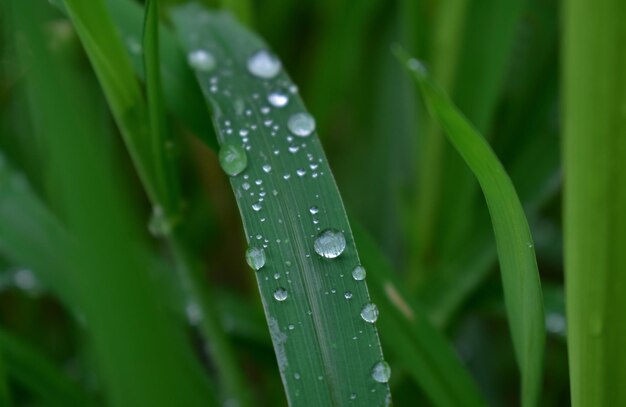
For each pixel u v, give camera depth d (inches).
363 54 13.2
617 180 7.6
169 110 9.3
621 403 7.9
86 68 11.1
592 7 7.5
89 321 7.9
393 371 10.1
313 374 7.9
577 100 7.6
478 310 10.7
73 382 10.0
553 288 10.5
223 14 9.7
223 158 8.4
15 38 8.4
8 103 12.2
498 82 10.5
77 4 8.2
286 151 8.5
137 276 7.9
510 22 10.3
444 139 10.7
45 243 9.8
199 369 9.9
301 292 8.0
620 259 7.7
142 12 9.5
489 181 7.9
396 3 12.8
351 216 9.0
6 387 9.0
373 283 8.9
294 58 13.5
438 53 10.5
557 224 12.8
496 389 11.8
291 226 8.1
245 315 10.7
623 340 7.8
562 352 11.6
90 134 7.7
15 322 12.1
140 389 8.0
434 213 10.9
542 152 10.9
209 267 13.5
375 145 13.2
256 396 12.1
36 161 11.4
